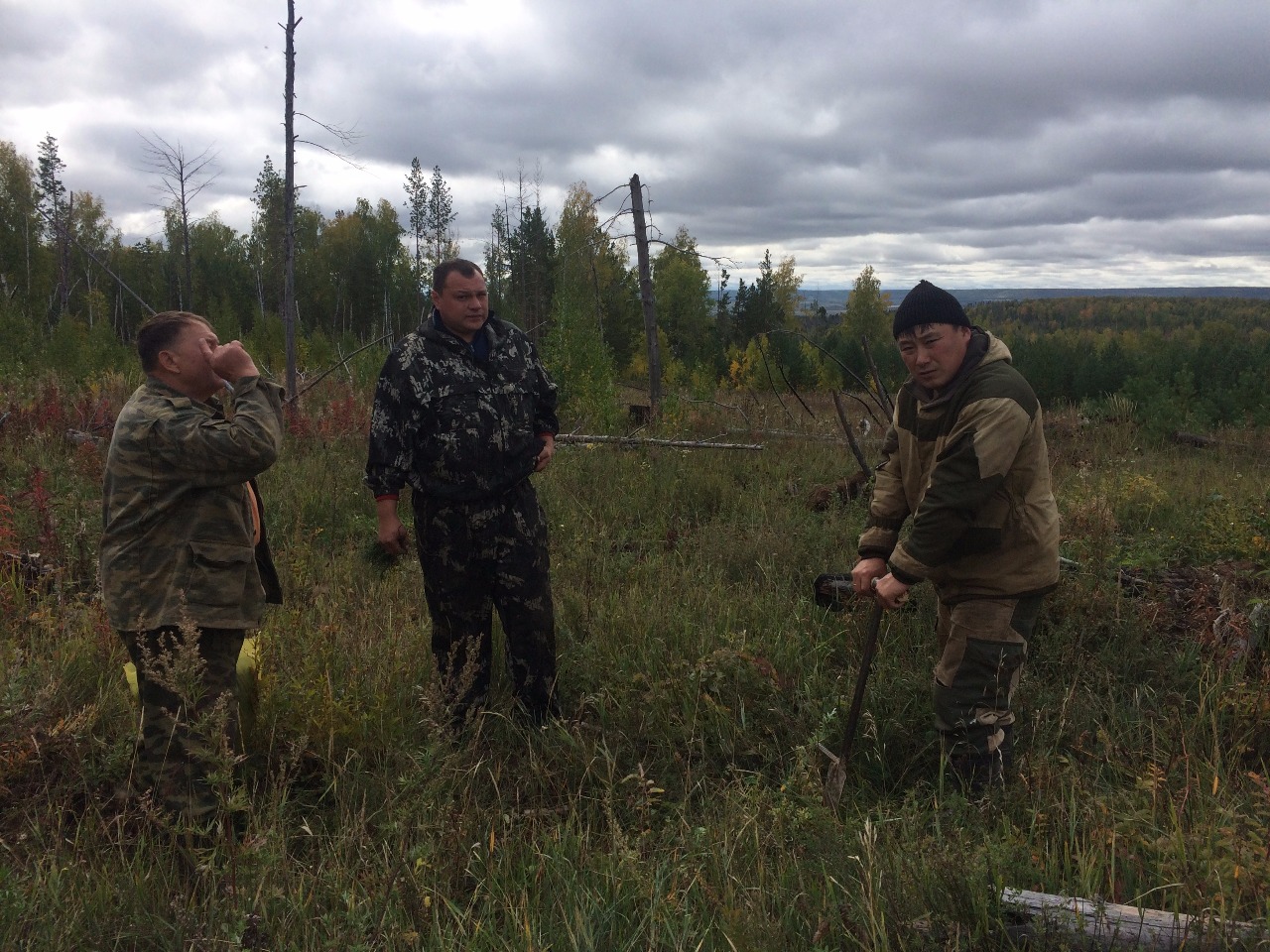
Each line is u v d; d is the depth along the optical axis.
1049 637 3.99
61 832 2.49
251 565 2.60
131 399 2.50
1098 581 4.32
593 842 2.67
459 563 3.33
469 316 3.26
